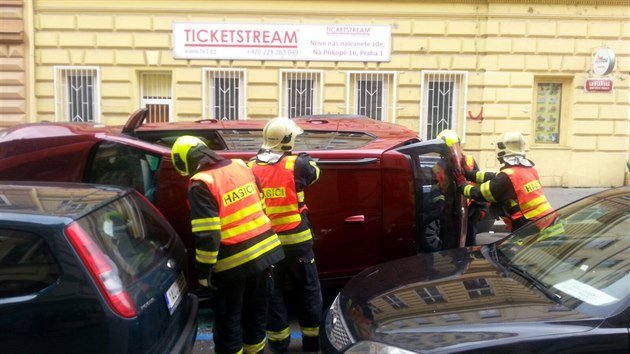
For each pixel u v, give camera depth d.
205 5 11.65
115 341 2.57
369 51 11.81
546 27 11.72
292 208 3.87
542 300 2.84
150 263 3.10
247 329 3.70
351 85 11.98
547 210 4.73
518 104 11.92
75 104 11.98
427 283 3.24
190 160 3.41
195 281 4.45
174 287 3.19
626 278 2.76
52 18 11.63
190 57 11.73
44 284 2.60
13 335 2.55
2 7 11.49
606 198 3.77
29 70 11.68
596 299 2.71
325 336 3.16
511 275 3.23
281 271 3.96
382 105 12.06
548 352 2.48
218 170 3.46
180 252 3.59
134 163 4.66
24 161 4.59
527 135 11.99
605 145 12.08
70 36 11.70
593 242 3.26
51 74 11.80
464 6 11.71
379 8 11.73
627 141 12.08
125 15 11.66
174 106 11.90
